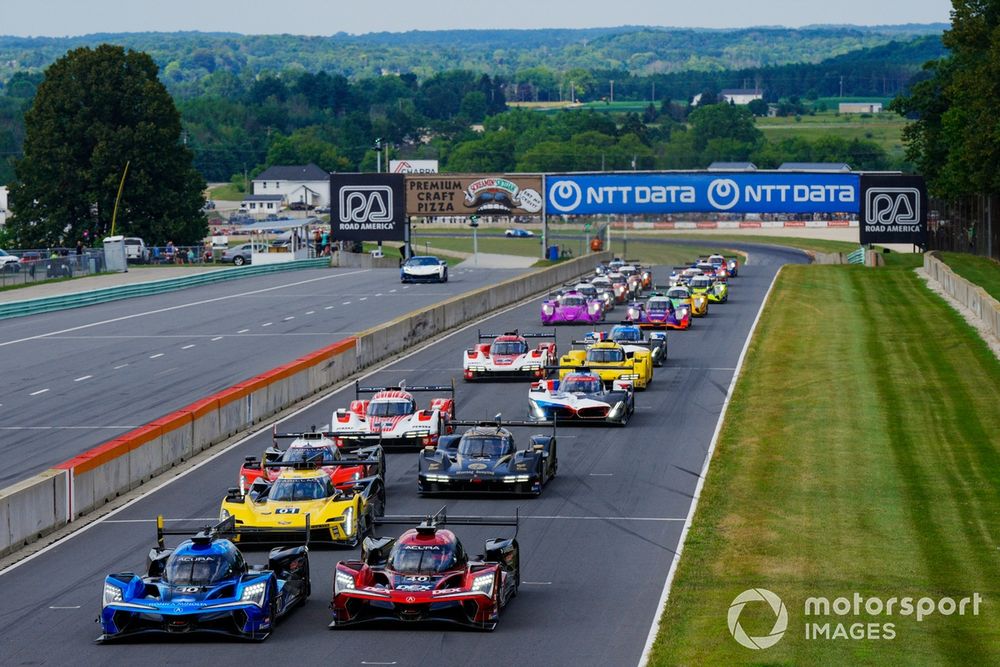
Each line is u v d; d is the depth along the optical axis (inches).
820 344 3388.3
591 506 1768.0
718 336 3656.5
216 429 2269.9
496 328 3966.5
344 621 1244.5
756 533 1593.3
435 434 2190.0
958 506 1728.6
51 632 1245.7
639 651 1161.4
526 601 1331.2
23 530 1601.9
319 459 1771.7
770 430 2300.7
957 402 2527.1
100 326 4028.1
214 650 1180.5
